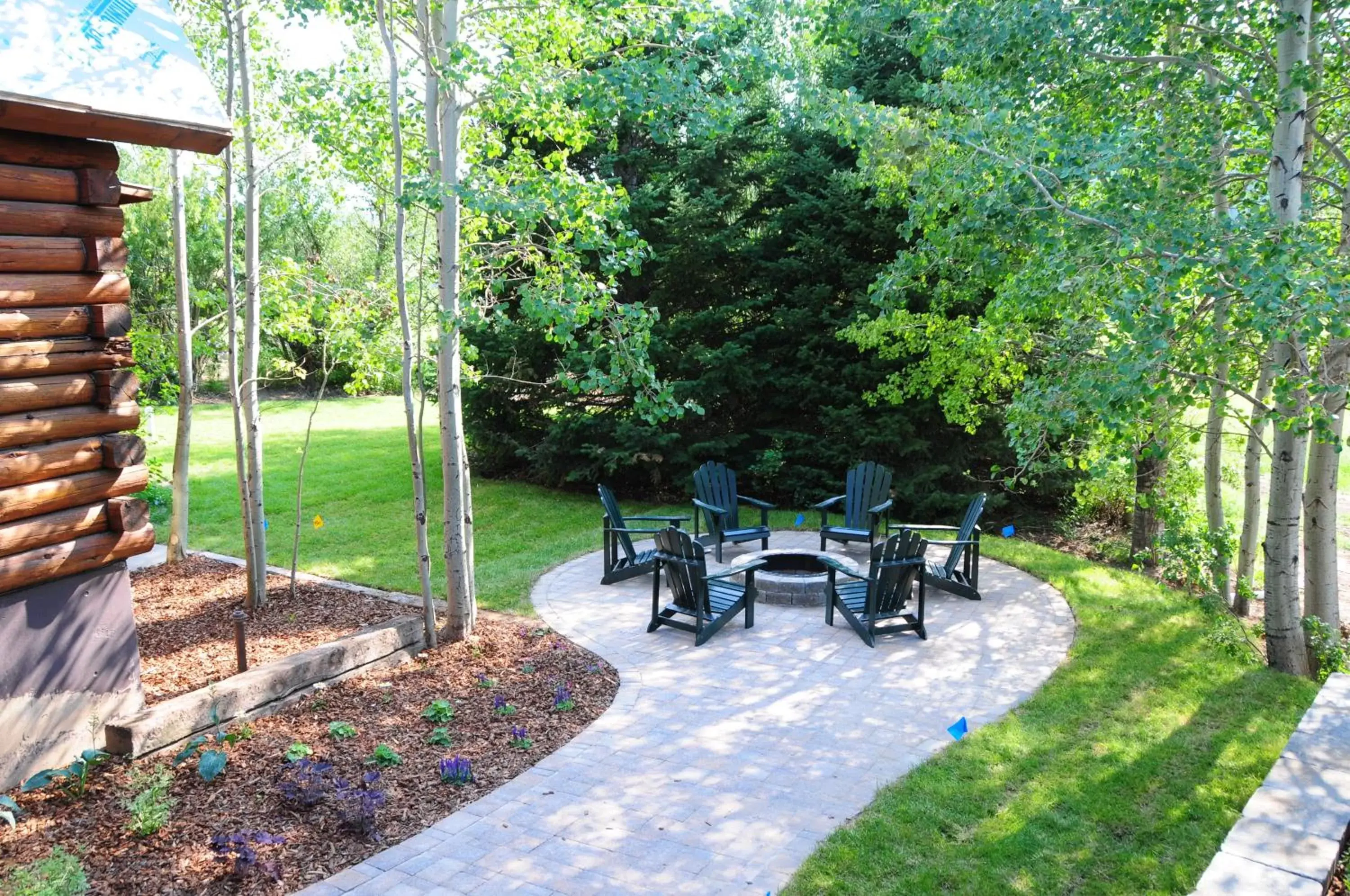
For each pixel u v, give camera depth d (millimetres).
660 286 11508
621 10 5660
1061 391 5836
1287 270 4398
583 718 5027
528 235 5473
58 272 4359
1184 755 4477
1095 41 5734
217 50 7574
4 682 4129
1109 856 3551
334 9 5926
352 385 7320
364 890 3379
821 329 11070
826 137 11234
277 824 3844
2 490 4066
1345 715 3977
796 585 7262
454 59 5164
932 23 6324
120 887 3367
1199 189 5785
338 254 19453
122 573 4676
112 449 4512
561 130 5992
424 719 4973
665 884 3408
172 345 9180
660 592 7605
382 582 7969
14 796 4055
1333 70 6562
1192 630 6562
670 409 5918
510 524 10422
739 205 11766
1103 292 5266
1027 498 11578
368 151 6668
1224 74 6125
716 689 5449
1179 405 6051
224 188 7504
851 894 3314
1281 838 2965
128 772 4211
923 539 6375
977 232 6039
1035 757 4441
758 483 11625
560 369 10734
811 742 4691
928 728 4859
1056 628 6637
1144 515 9062
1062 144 5305
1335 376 5816
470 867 3541
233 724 4785
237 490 12281
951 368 8961
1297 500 5988
